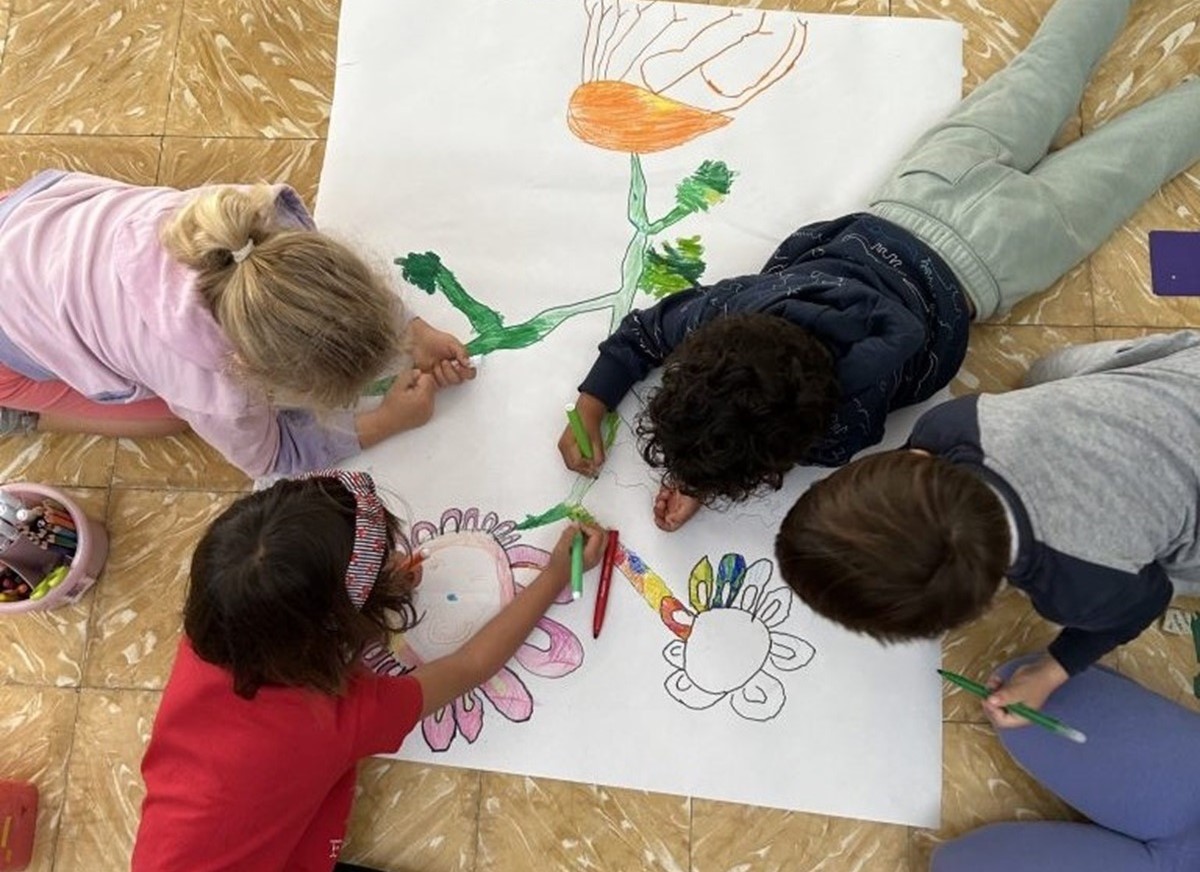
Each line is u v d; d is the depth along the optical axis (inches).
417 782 37.6
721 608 37.8
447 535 39.1
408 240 41.9
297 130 44.0
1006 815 36.2
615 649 37.6
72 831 38.4
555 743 37.2
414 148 42.8
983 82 42.1
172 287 31.4
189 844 31.5
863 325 32.4
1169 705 34.8
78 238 33.3
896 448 38.3
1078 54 40.4
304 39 44.7
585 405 38.4
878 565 26.2
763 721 36.9
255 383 32.2
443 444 39.8
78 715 39.3
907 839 36.2
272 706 31.8
